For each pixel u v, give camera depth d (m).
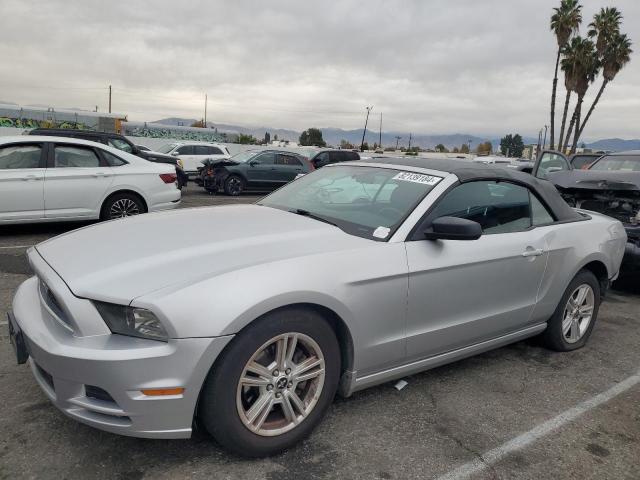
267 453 2.55
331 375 2.72
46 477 2.34
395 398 3.27
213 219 3.28
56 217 7.71
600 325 5.02
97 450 2.55
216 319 2.27
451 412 3.15
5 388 3.09
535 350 4.26
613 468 2.69
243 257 2.57
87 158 8.02
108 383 2.21
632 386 3.67
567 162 7.52
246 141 51.66
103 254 2.65
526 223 3.80
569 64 35.09
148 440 2.65
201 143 21.78
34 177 7.46
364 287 2.75
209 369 2.30
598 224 4.36
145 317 2.26
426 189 3.29
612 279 4.57
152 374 2.22
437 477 2.52
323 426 2.89
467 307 3.29
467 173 3.48
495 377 3.69
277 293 2.41
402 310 2.94
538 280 3.75
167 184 8.70
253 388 2.52
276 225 3.12
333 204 3.52
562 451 2.81
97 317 2.28
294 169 17.14
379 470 2.54
